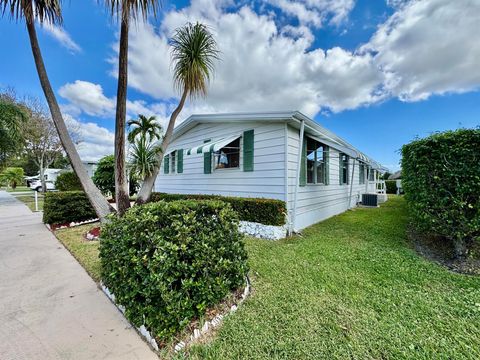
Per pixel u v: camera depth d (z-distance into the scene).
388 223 10.41
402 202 19.81
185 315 3.14
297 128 9.51
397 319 3.37
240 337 3.03
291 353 2.75
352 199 17.20
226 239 4.05
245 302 3.88
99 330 3.26
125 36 6.75
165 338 2.99
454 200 5.31
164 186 16.42
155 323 3.03
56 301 4.07
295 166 9.41
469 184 5.11
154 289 3.00
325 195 12.45
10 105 18.64
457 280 4.61
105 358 2.73
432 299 3.90
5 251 6.95
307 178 10.84
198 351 2.82
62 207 10.50
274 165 9.08
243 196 10.31
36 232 9.38
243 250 4.45
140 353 2.83
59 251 6.96
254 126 9.87
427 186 5.80
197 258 3.42
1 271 5.42
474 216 5.16
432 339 2.95
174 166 15.38
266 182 9.36
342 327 3.20
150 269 2.99
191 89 8.85
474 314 3.47
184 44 8.44
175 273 3.15
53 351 2.84
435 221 5.73
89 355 2.78
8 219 12.48
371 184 24.67
